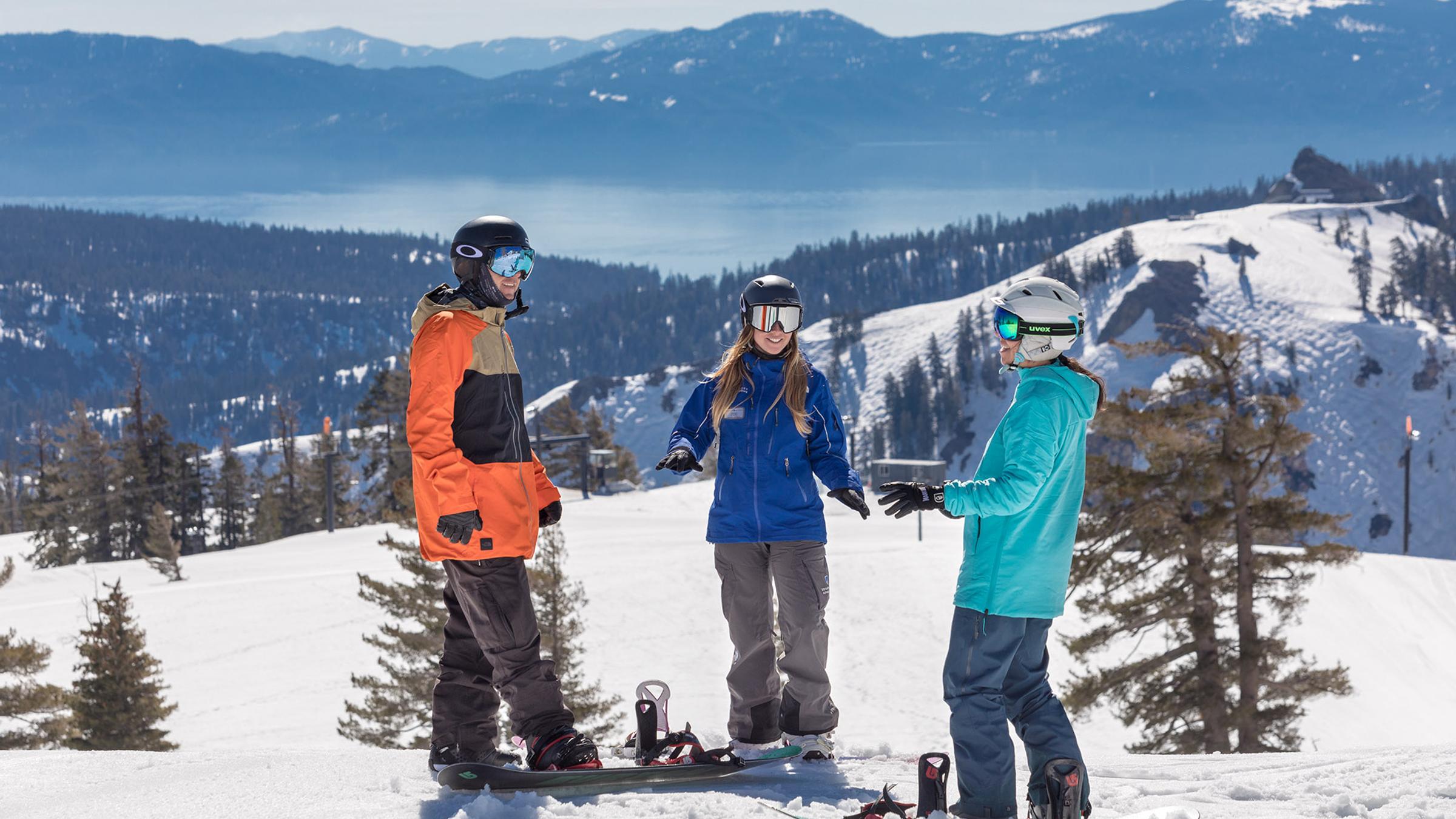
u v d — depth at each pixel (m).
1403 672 32.31
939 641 37.25
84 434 83.06
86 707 23.39
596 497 74.44
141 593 44.97
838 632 38.53
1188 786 4.39
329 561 51.16
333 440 67.62
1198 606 17.11
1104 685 17.45
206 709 31.38
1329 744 27.97
